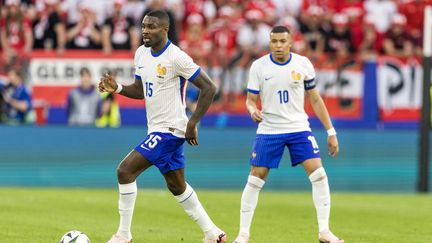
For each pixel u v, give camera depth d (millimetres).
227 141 59625
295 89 28047
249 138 59688
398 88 60031
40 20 62031
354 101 59688
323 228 28125
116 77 58531
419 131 58906
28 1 62188
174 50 25859
